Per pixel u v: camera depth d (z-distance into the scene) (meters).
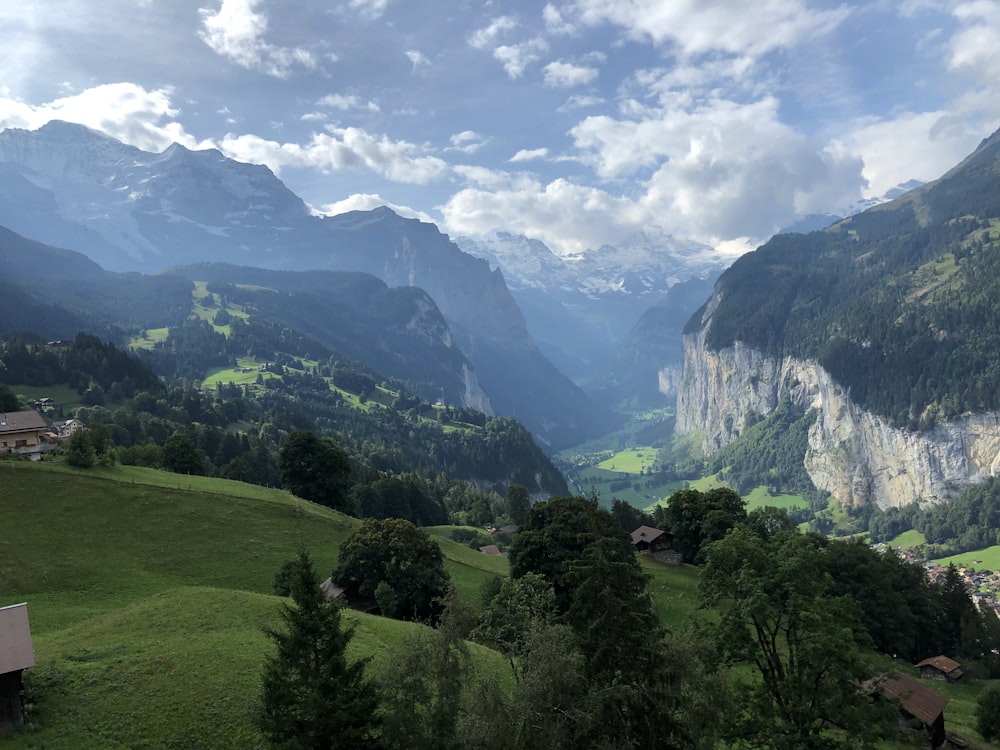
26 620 37.94
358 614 59.59
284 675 30.62
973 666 96.19
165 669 42.69
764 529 121.50
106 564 71.38
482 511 182.25
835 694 36.06
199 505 88.50
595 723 28.92
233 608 54.00
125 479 90.19
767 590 38.09
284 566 70.69
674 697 31.56
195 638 47.97
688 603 83.19
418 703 32.03
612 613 32.47
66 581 66.69
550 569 71.06
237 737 36.28
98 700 39.16
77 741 35.41
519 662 35.81
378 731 33.16
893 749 54.81
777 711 37.50
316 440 115.44
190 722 37.31
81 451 91.81
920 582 114.44
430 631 33.25
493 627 43.44
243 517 88.56
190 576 72.88
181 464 119.69
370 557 70.69
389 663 31.59
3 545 70.31
